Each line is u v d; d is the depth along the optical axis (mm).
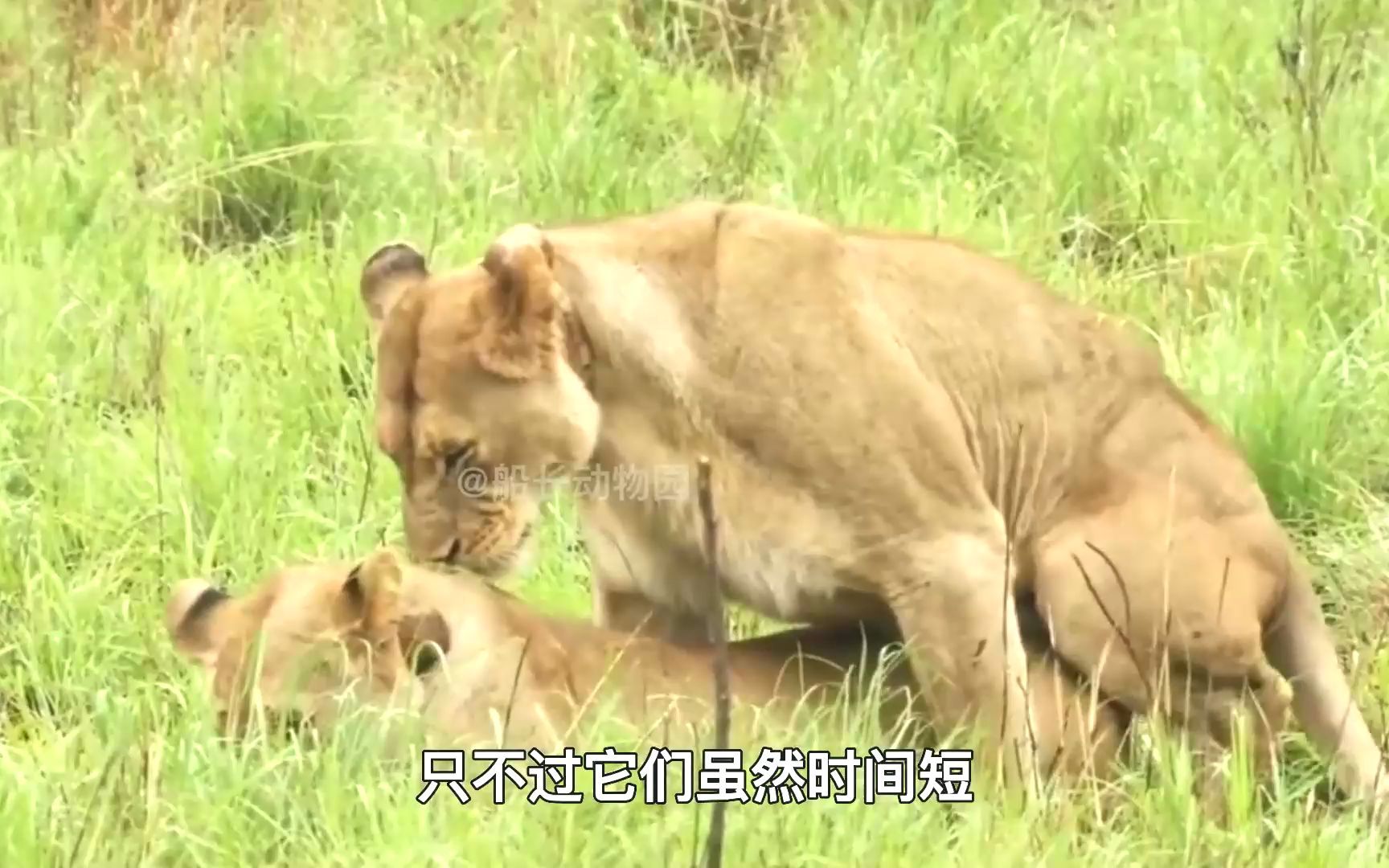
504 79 14766
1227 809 9125
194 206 13602
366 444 11086
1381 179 13539
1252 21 15430
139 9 14867
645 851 8109
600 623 9656
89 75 14438
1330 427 11578
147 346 11828
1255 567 9523
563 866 8070
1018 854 8328
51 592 10008
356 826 8375
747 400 8898
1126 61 15008
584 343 8820
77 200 13289
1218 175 13742
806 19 15570
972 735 8992
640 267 8953
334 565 9117
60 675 9664
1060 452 9648
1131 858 8656
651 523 9141
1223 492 9648
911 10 15758
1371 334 12406
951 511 9039
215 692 8758
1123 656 9336
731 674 9203
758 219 9156
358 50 14938
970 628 8992
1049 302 9820
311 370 11719
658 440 8930
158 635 9695
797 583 9078
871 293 9289
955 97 14547
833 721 9000
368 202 13547
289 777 8477
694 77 15133
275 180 13734
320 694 8680
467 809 8281
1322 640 9836
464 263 12641
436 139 14086
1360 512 11258
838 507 8953
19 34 14703
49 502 10562
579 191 13516
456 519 8711
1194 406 9992
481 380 8594
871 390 8977
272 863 8273
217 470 10805
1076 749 9289
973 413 9469
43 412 11180
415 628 8812
